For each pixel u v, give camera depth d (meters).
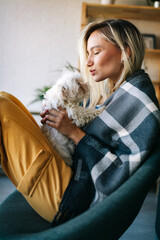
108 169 0.81
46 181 0.79
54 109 1.03
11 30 2.98
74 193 0.79
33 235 0.50
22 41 2.99
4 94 0.89
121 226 0.69
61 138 0.99
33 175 0.77
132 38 1.03
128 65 1.00
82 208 0.78
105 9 2.76
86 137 0.88
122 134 0.87
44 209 0.80
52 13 2.99
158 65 2.96
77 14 2.99
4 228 0.68
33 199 0.80
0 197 1.94
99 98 1.31
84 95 1.11
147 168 0.75
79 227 0.48
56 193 0.78
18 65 3.01
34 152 0.77
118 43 1.01
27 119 0.81
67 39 3.00
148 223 1.68
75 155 0.91
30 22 2.99
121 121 0.88
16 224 0.73
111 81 1.24
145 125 0.84
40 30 2.99
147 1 2.91
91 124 0.96
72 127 0.95
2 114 0.76
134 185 0.66
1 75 3.00
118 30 1.03
